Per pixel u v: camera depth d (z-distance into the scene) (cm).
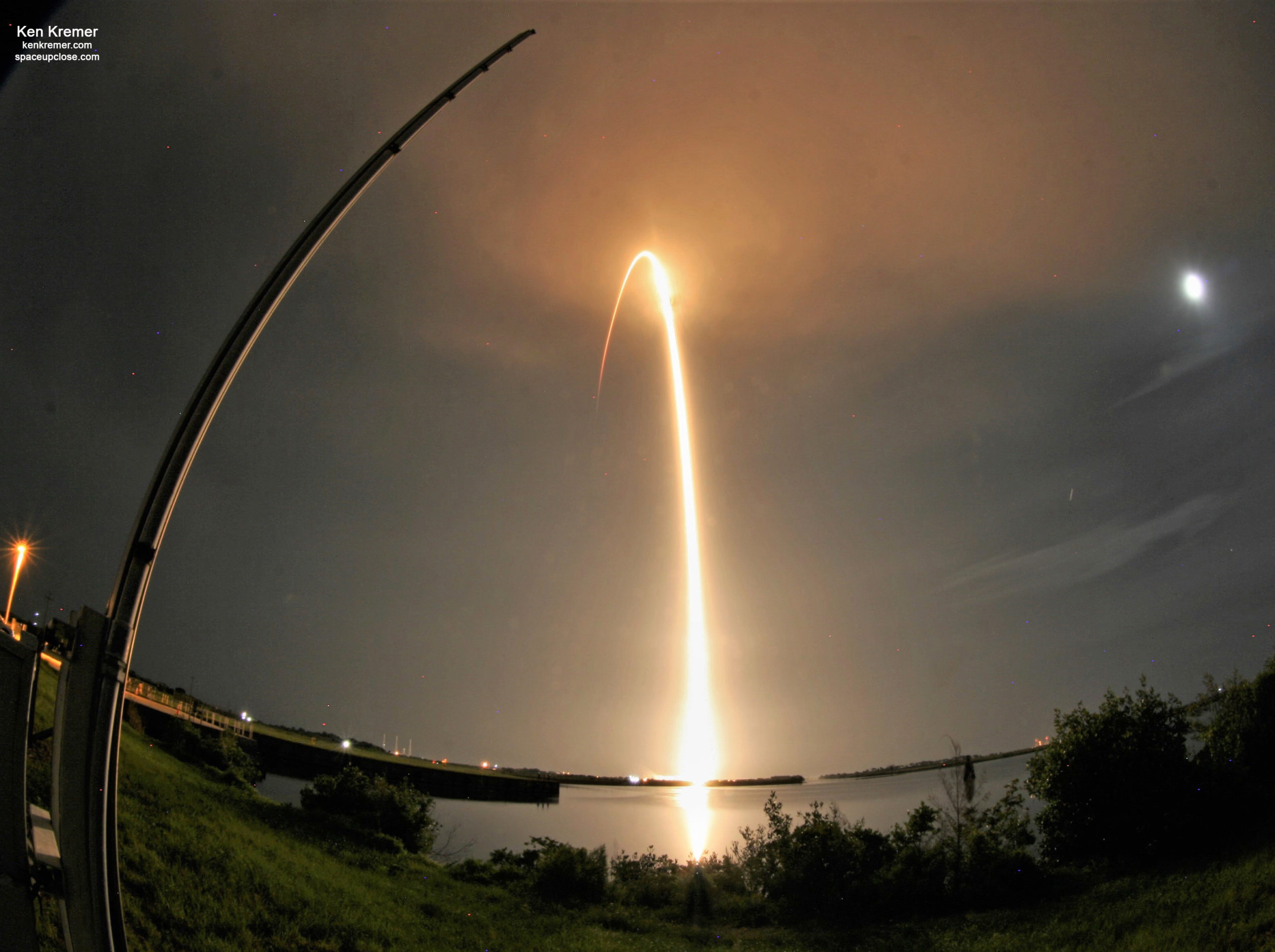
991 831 1409
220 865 1014
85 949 288
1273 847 1098
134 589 321
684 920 1413
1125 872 1255
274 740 2784
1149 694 1366
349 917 1034
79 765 300
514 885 1612
